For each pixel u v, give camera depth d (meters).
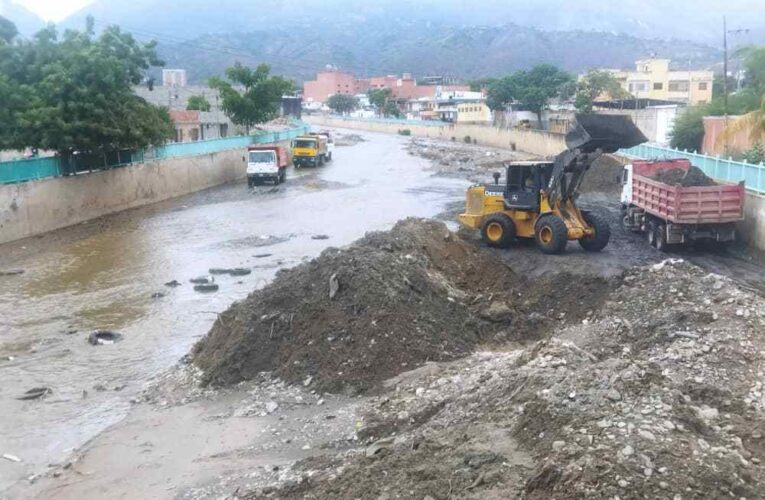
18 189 27.00
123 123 31.83
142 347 14.83
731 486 6.25
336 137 92.56
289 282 13.57
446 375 10.86
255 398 11.44
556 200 20.25
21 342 15.23
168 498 8.61
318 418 10.46
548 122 77.12
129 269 22.06
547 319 14.45
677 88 75.31
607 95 71.31
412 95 148.12
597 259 19.59
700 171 23.48
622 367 8.11
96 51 30.66
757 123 23.59
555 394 7.54
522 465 6.75
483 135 81.44
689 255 20.70
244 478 8.77
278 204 35.94
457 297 14.52
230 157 47.94
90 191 31.91
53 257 23.92
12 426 11.16
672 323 11.52
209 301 18.27
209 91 66.12
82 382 12.95
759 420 8.14
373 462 7.78
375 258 13.69
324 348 12.07
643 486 6.08
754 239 20.67
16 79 30.92
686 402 7.76
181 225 30.14
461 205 34.06
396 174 50.03
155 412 11.40
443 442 7.65
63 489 9.16
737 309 11.58
